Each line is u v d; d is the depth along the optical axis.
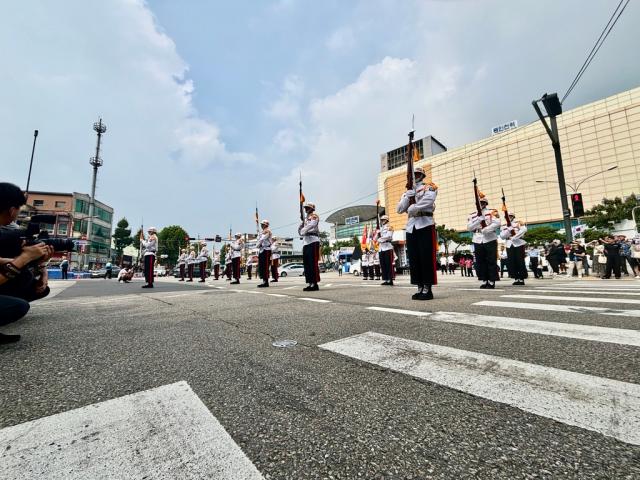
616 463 1.01
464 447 1.13
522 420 1.29
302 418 1.36
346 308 4.18
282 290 7.99
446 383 1.67
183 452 1.13
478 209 7.61
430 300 4.89
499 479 0.96
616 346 2.14
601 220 36.69
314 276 7.86
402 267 28.25
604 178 53.97
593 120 55.47
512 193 62.75
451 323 3.02
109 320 3.75
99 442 1.19
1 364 2.10
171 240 68.38
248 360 2.11
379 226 11.17
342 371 1.87
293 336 2.72
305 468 1.05
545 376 1.70
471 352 2.14
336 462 1.07
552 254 15.71
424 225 5.18
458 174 70.44
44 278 3.95
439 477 0.99
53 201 46.69
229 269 17.22
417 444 1.16
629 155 52.03
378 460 1.08
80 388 1.70
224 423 1.32
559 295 5.11
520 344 2.28
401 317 3.41
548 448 1.10
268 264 10.12
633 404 1.36
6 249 2.78
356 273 32.16
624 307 3.63
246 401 1.52
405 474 1.01
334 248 82.94
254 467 1.05
